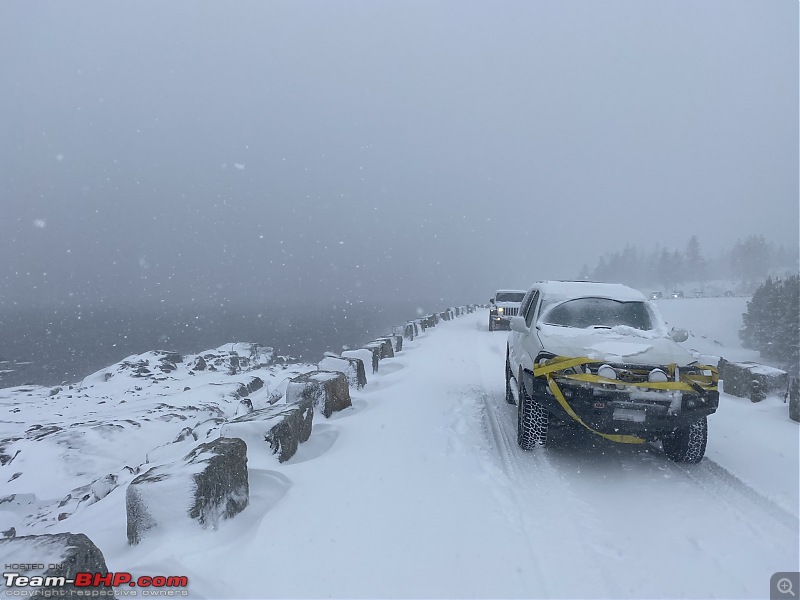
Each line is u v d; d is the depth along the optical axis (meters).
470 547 4.12
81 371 36.44
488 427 7.54
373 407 8.80
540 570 3.81
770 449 6.58
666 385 5.45
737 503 4.98
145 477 4.41
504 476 5.64
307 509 4.75
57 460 9.51
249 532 4.32
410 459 6.13
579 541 4.23
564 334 6.41
